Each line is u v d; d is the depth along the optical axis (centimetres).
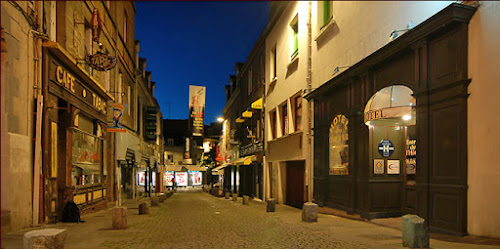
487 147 586
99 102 1383
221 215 1282
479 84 600
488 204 582
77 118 1098
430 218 681
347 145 1035
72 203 989
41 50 866
